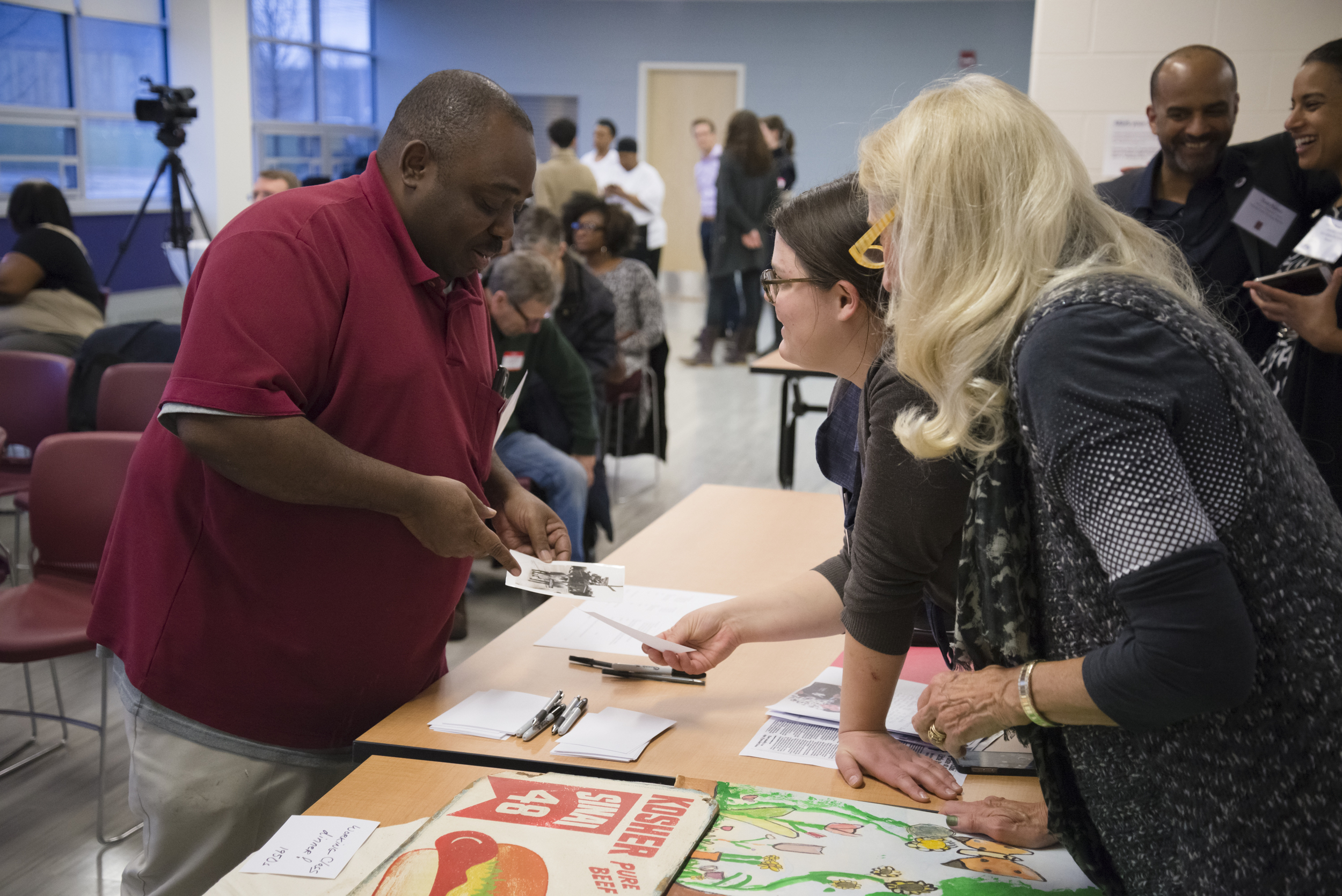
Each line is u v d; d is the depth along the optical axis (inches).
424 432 56.3
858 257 45.3
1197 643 32.1
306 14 508.7
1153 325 33.5
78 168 385.4
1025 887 41.5
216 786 57.1
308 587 55.5
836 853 43.5
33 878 90.7
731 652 59.6
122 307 405.4
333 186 55.7
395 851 42.1
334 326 52.9
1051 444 33.9
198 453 49.9
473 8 553.9
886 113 45.6
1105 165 175.2
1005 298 36.1
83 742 114.4
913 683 60.0
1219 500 33.5
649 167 381.7
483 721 55.0
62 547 105.1
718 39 537.3
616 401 201.8
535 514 64.1
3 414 143.3
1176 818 36.4
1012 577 38.4
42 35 368.2
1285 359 100.4
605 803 46.1
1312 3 162.6
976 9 511.8
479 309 62.3
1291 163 113.3
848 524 58.8
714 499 99.5
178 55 418.6
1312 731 34.1
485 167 53.3
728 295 379.6
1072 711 36.3
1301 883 34.6
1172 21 167.9
